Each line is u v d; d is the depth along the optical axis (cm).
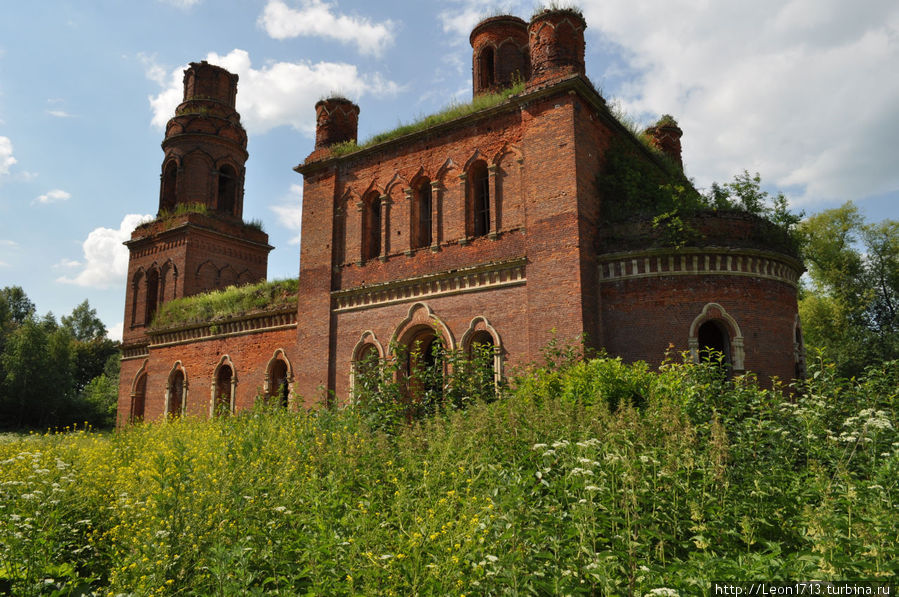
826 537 585
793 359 1786
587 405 1209
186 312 2909
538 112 1842
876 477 714
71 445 1124
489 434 912
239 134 3578
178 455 751
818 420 909
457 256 1944
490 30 2609
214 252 3297
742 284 1723
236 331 2620
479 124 1980
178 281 3181
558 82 1788
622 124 2106
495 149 1931
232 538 680
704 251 1700
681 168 2823
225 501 703
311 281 2289
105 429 5531
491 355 1808
